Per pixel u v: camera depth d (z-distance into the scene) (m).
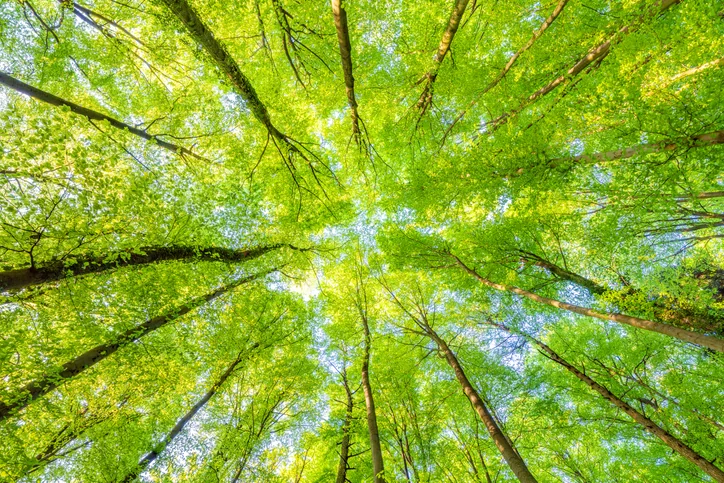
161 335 6.80
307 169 8.42
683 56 4.14
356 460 10.01
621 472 9.02
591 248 6.79
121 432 6.84
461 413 9.38
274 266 9.71
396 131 9.08
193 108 7.06
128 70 7.52
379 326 11.34
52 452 5.96
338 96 7.21
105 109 7.79
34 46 6.70
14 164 3.75
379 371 10.11
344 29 4.57
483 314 10.80
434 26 6.54
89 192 4.30
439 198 7.57
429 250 9.41
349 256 11.76
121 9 6.41
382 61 7.80
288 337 9.98
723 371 7.73
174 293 6.20
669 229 5.98
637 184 4.77
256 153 7.39
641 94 4.30
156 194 4.98
